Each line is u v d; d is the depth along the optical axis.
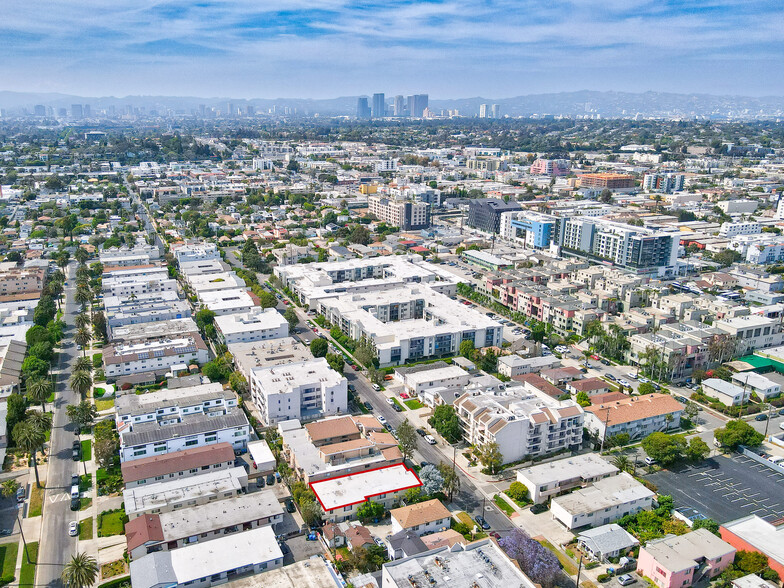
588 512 199.25
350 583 174.75
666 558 176.12
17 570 180.75
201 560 176.88
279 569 174.75
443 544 183.00
